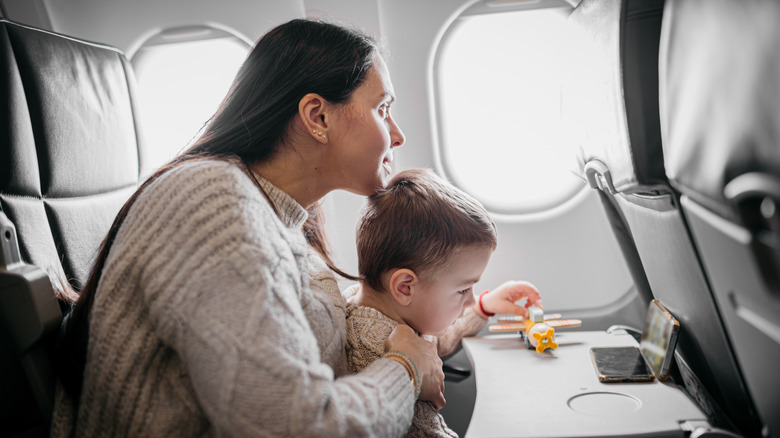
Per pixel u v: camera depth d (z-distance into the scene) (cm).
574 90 106
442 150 166
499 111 163
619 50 74
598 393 105
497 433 92
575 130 110
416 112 162
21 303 81
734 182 57
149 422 73
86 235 106
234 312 65
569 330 168
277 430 62
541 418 96
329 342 89
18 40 92
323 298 91
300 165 90
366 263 116
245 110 87
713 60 57
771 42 47
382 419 73
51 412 86
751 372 74
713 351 89
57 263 95
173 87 167
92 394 74
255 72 88
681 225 76
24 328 81
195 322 65
